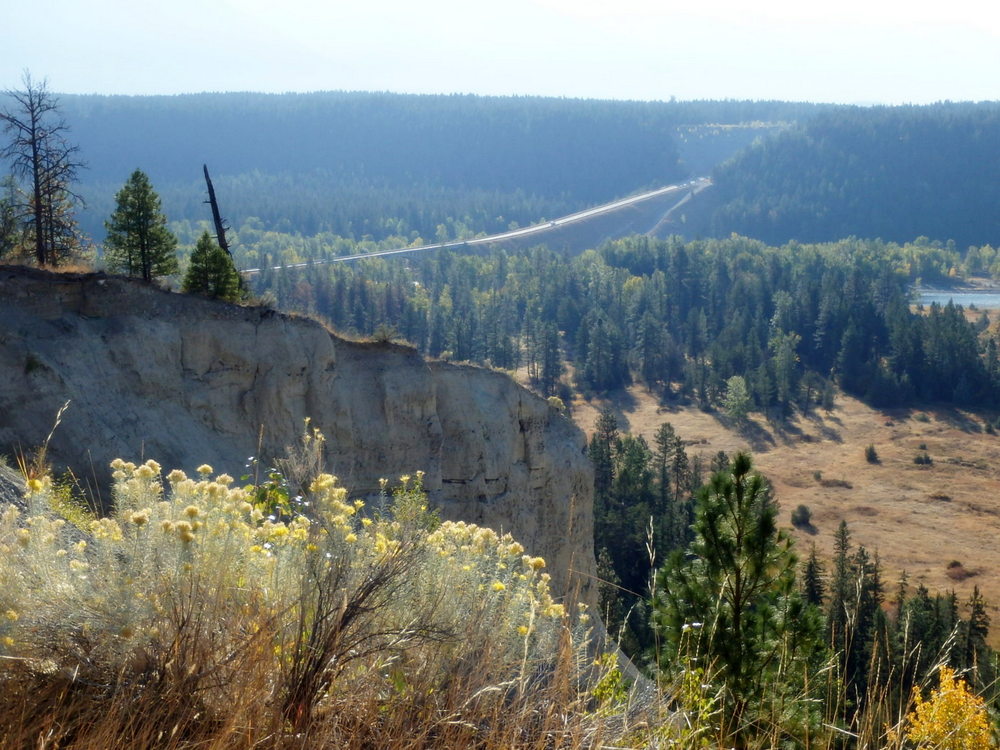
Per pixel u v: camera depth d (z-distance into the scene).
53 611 4.12
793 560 8.93
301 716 4.13
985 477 98.56
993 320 192.75
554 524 26.44
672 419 128.50
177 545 4.32
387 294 171.12
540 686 4.84
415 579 4.70
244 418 21.11
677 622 8.34
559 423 27.89
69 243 32.38
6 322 17.97
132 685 4.05
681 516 55.53
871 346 154.38
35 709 3.88
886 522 83.06
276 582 4.63
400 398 23.22
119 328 19.55
